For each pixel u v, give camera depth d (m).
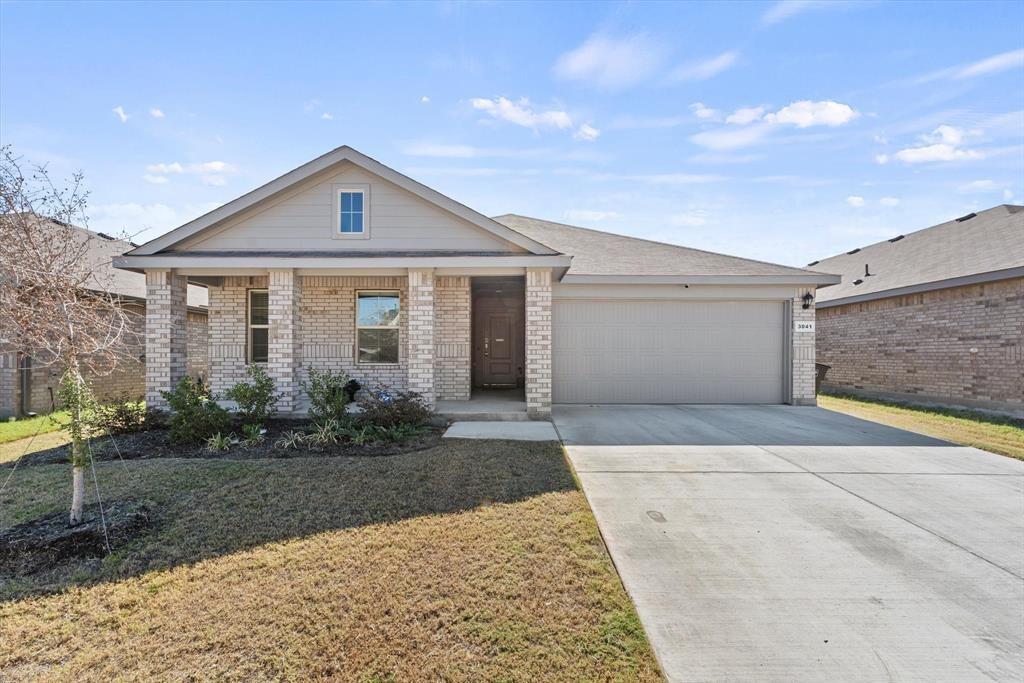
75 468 3.90
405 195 9.05
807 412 10.04
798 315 11.06
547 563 3.34
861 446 6.87
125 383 11.73
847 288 14.51
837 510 4.43
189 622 2.68
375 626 2.65
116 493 4.62
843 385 14.37
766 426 8.37
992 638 2.62
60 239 4.54
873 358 13.25
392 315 10.43
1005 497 4.81
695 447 6.75
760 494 4.84
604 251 12.48
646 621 2.74
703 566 3.37
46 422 8.66
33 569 3.22
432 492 4.71
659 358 11.16
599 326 11.16
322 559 3.38
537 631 2.63
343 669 2.33
